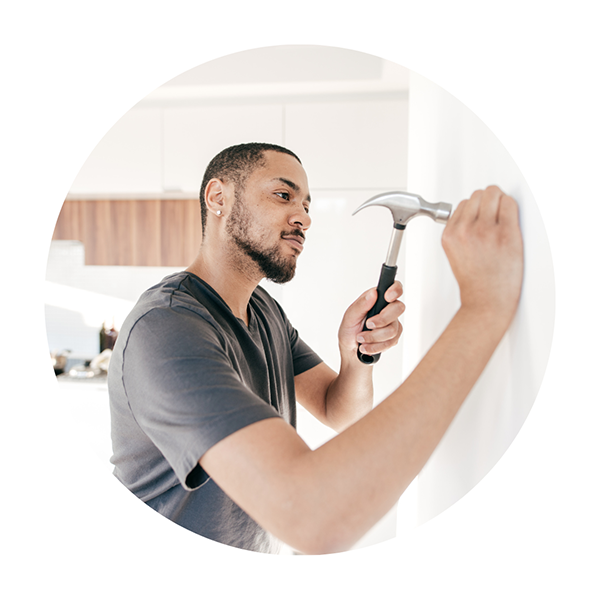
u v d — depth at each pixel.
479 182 0.55
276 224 0.85
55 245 2.64
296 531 0.39
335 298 1.98
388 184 1.95
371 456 0.39
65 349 2.65
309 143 1.98
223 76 1.96
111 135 2.07
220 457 0.44
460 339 0.43
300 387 1.09
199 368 0.50
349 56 1.91
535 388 0.42
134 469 0.73
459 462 0.61
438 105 0.73
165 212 2.24
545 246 0.44
